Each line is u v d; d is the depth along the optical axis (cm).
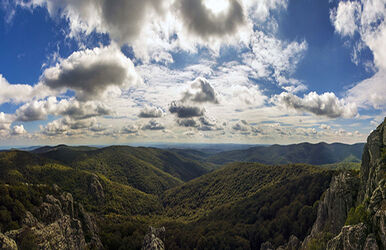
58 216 9438
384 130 6638
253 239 14988
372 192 5934
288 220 13950
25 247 7000
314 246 7862
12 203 8156
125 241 14125
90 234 11694
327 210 8712
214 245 15012
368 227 5306
